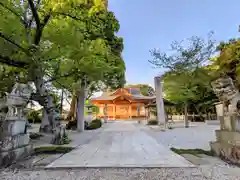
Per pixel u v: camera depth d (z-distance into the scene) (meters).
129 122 24.70
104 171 3.89
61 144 7.43
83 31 7.12
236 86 4.58
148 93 40.19
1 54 5.99
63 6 6.58
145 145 7.03
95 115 24.53
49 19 6.86
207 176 3.50
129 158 4.94
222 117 4.88
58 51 6.48
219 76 5.09
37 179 3.44
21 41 6.22
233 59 4.78
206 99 19.05
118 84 14.24
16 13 5.95
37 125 18.73
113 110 33.25
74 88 11.59
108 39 9.70
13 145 4.52
